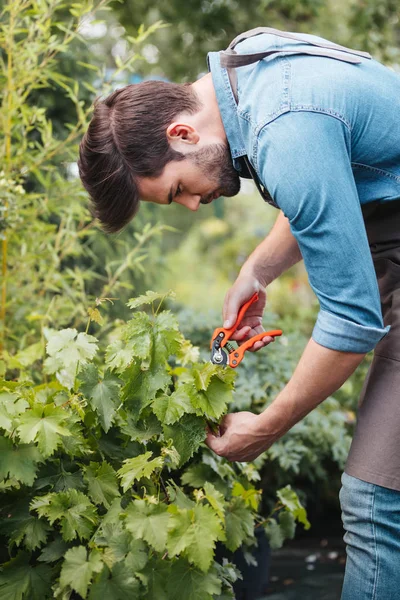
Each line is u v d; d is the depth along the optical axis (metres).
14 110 2.12
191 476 1.65
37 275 2.40
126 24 3.69
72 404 1.41
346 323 1.22
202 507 1.28
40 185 2.79
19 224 2.22
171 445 1.39
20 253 2.36
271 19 3.88
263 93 1.25
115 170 1.35
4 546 1.42
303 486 2.75
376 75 1.33
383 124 1.29
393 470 1.30
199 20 3.65
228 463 1.78
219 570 1.44
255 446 1.39
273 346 2.57
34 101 2.87
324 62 1.29
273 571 2.31
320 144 1.19
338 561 2.41
